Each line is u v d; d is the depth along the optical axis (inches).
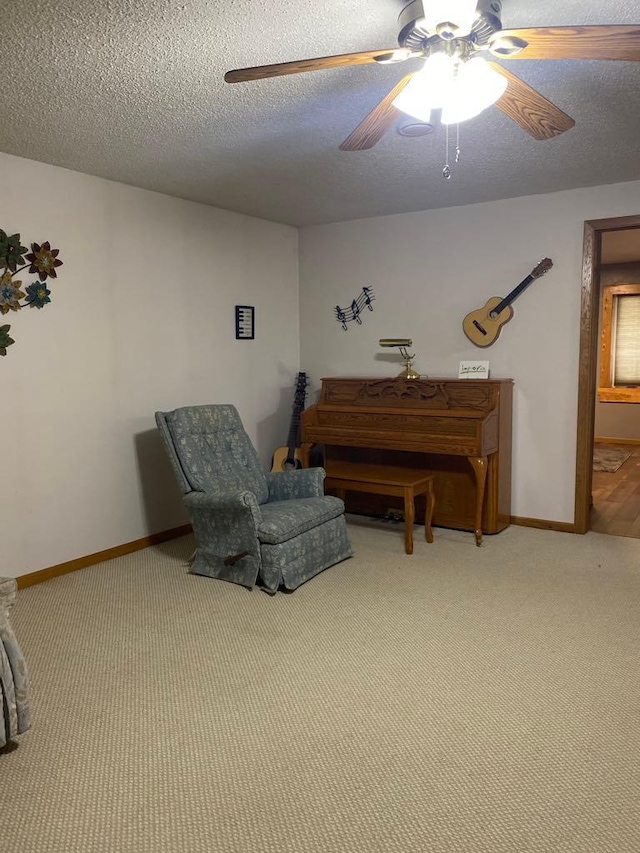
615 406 313.9
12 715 78.5
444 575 138.0
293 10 72.7
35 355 133.6
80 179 139.5
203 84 92.4
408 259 184.7
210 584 134.4
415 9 68.4
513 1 72.6
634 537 164.7
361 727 84.5
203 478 140.4
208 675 97.7
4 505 130.0
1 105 100.0
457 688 93.7
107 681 96.2
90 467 146.4
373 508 185.6
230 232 179.6
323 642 108.0
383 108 79.4
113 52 82.4
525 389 170.4
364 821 67.7
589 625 113.9
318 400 198.8
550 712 87.6
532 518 173.5
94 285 144.2
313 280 203.8
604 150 126.3
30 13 72.4
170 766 77.0
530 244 165.5
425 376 185.2
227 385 182.4
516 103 76.9
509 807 69.6
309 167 135.5
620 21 77.5
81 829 67.2
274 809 69.7
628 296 309.0
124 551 155.1
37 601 126.3
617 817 68.1
